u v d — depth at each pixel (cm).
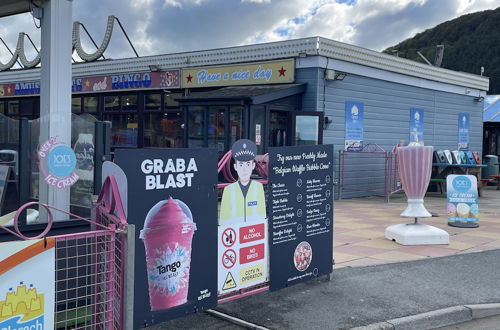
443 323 524
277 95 1313
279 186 546
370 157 1598
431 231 859
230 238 499
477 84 2106
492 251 810
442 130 1931
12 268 325
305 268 584
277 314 517
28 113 2058
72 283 482
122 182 400
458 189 1065
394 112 1678
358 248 825
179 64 1602
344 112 1477
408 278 650
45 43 705
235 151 499
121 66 1738
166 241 434
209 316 514
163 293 434
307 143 1347
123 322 382
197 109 1388
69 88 718
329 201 613
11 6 808
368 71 1544
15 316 327
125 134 1769
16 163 593
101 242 403
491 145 2433
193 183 455
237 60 1495
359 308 538
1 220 477
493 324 531
